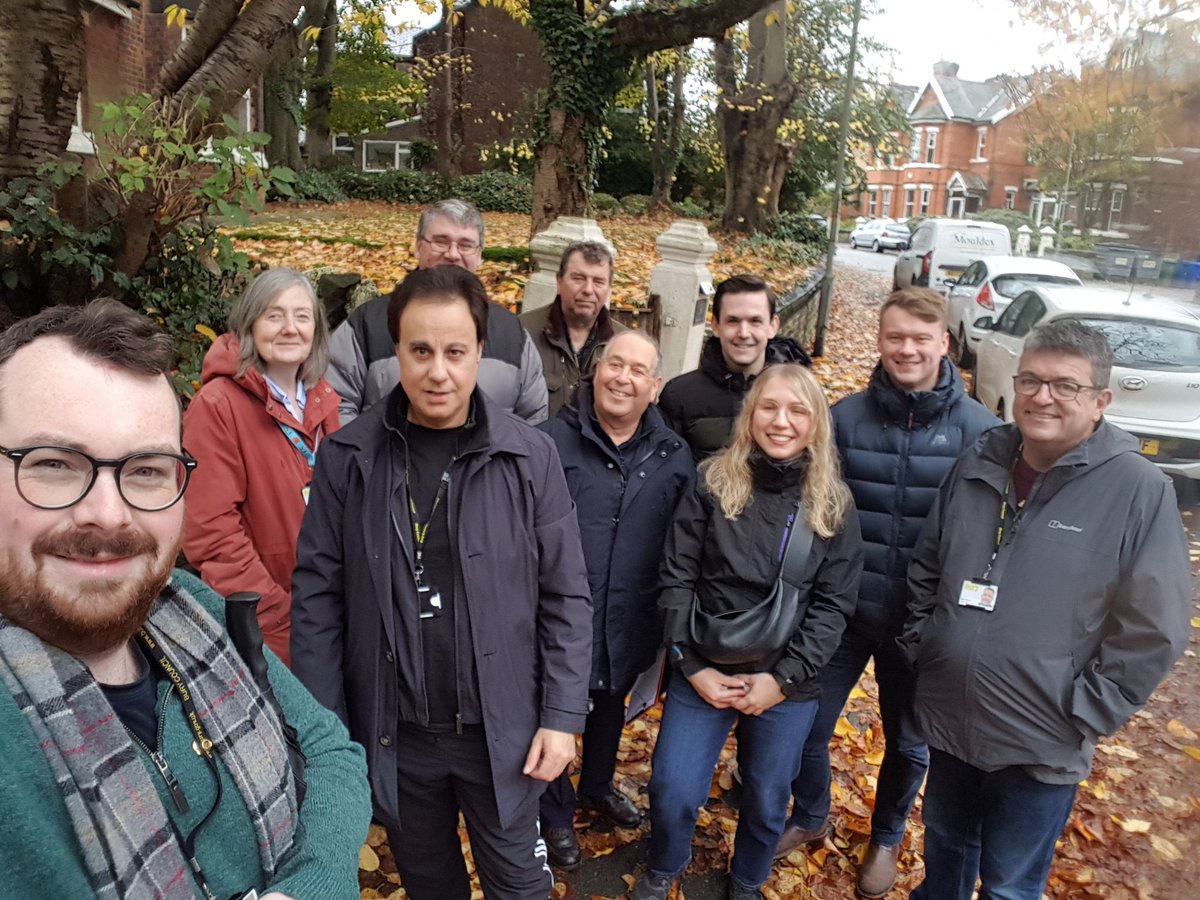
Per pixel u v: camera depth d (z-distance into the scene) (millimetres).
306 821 1298
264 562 2676
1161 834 2248
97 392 1016
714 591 2561
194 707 1144
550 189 9141
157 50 15336
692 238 6344
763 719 2539
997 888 2281
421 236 3430
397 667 2014
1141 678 2037
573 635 2148
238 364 2619
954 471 2441
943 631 2289
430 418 1992
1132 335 6902
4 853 883
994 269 11727
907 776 2820
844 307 16406
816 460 2510
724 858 3010
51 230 4441
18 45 4699
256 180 4656
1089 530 2127
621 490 2816
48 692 964
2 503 995
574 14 8633
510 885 2168
